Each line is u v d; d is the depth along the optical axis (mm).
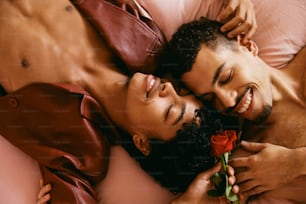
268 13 1406
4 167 1320
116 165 1345
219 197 1241
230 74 1235
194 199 1233
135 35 1332
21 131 1314
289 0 1414
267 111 1275
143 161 1326
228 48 1260
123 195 1326
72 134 1298
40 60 1285
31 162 1334
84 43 1322
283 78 1347
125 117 1299
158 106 1217
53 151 1285
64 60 1303
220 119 1276
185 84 1276
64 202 1262
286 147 1281
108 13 1325
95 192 1312
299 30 1404
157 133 1236
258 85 1257
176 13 1419
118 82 1319
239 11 1323
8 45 1285
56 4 1322
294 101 1310
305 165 1197
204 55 1239
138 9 1376
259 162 1225
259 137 1325
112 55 1348
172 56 1307
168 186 1323
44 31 1298
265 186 1233
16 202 1294
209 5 1426
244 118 1313
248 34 1331
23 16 1303
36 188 1312
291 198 1263
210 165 1247
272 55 1394
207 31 1275
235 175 1250
